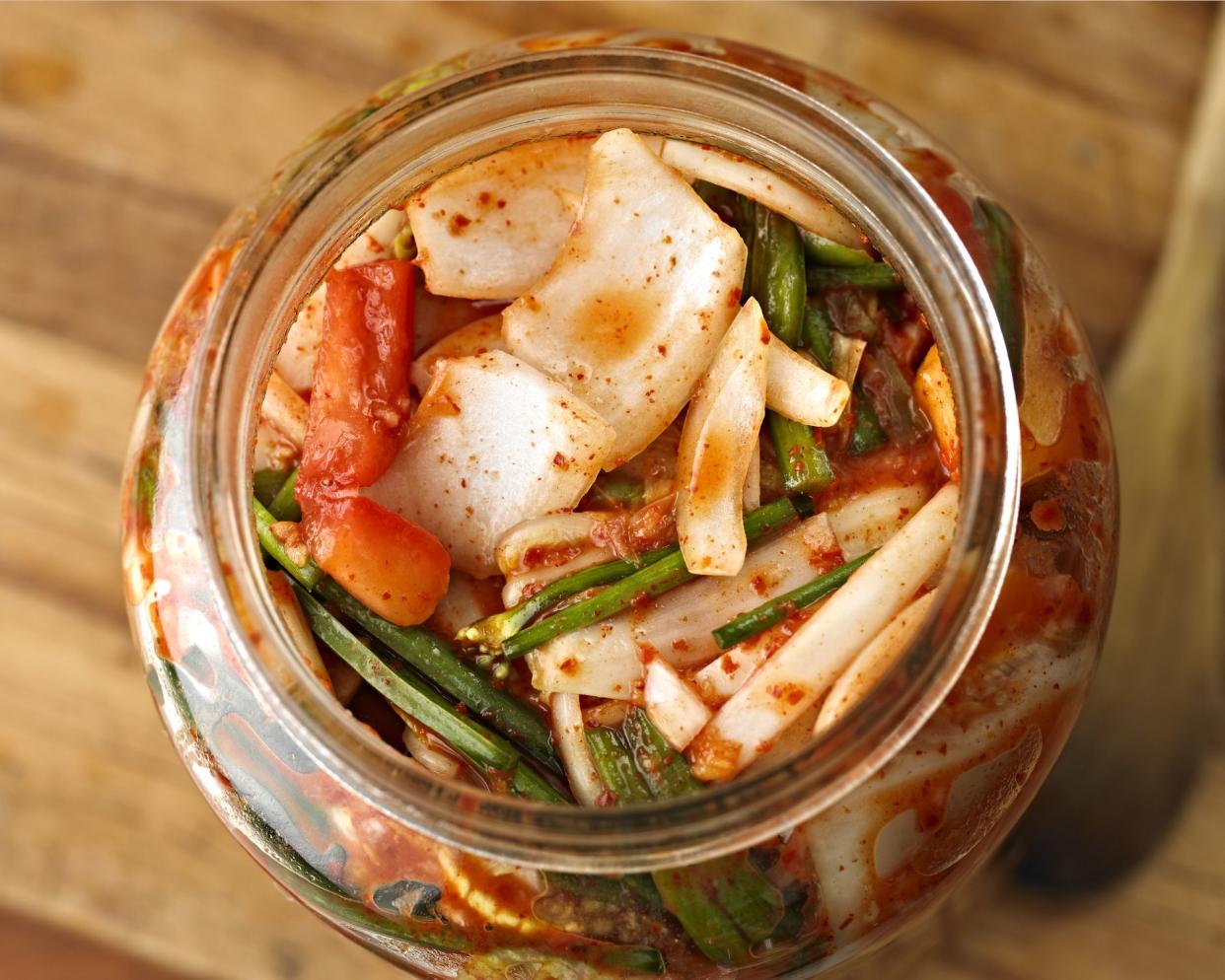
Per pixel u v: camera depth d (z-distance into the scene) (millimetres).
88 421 522
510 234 403
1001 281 406
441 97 387
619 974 390
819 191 392
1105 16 524
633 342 391
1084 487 402
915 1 526
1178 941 507
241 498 374
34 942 513
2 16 525
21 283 524
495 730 389
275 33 525
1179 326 518
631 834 356
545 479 388
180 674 398
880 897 390
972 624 363
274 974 511
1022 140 525
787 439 392
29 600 520
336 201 385
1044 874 509
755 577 390
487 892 385
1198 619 512
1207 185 518
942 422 391
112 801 516
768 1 524
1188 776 509
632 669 388
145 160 524
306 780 388
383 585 385
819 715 380
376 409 391
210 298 410
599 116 394
